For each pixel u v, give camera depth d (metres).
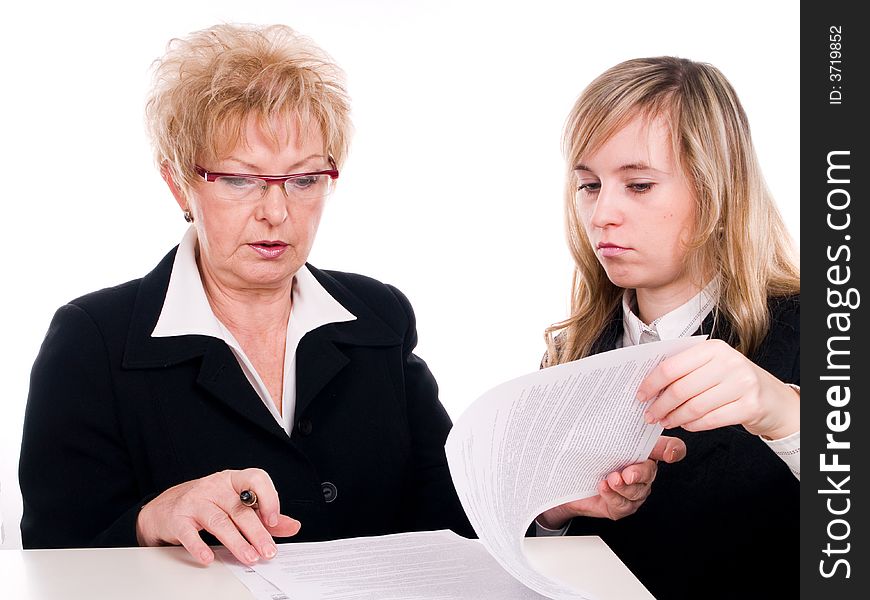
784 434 1.05
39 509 1.28
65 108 3.05
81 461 1.30
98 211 3.09
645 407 1.02
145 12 3.07
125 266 3.12
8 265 3.05
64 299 3.09
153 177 3.10
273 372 1.40
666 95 1.29
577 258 1.50
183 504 1.04
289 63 1.27
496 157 3.30
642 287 1.38
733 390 0.98
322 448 1.40
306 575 0.98
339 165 1.34
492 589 0.95
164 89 1.29
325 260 3.29
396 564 1.02
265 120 1.22
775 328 1.35
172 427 1.31
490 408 0.92
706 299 1.37
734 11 3.20
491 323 3.35
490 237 3.32
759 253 1.37
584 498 1.18
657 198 1.30
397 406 1.48
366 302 1.54
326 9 3.19
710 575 1.31
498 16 3.24
